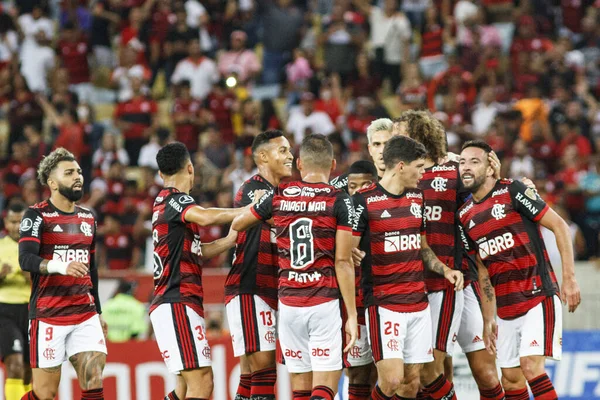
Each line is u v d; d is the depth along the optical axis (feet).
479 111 204.74
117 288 143.23
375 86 221.05
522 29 226.79
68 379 129.08
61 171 93.81
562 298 88.99
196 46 224.74
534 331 89.81
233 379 128.77
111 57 246.27
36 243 92.07
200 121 209.46
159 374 129.49
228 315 93.15
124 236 178.70
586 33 237.04
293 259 84.43
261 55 247.91
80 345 94.12
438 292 93.04
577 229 168.04
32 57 236.84
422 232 90.99
